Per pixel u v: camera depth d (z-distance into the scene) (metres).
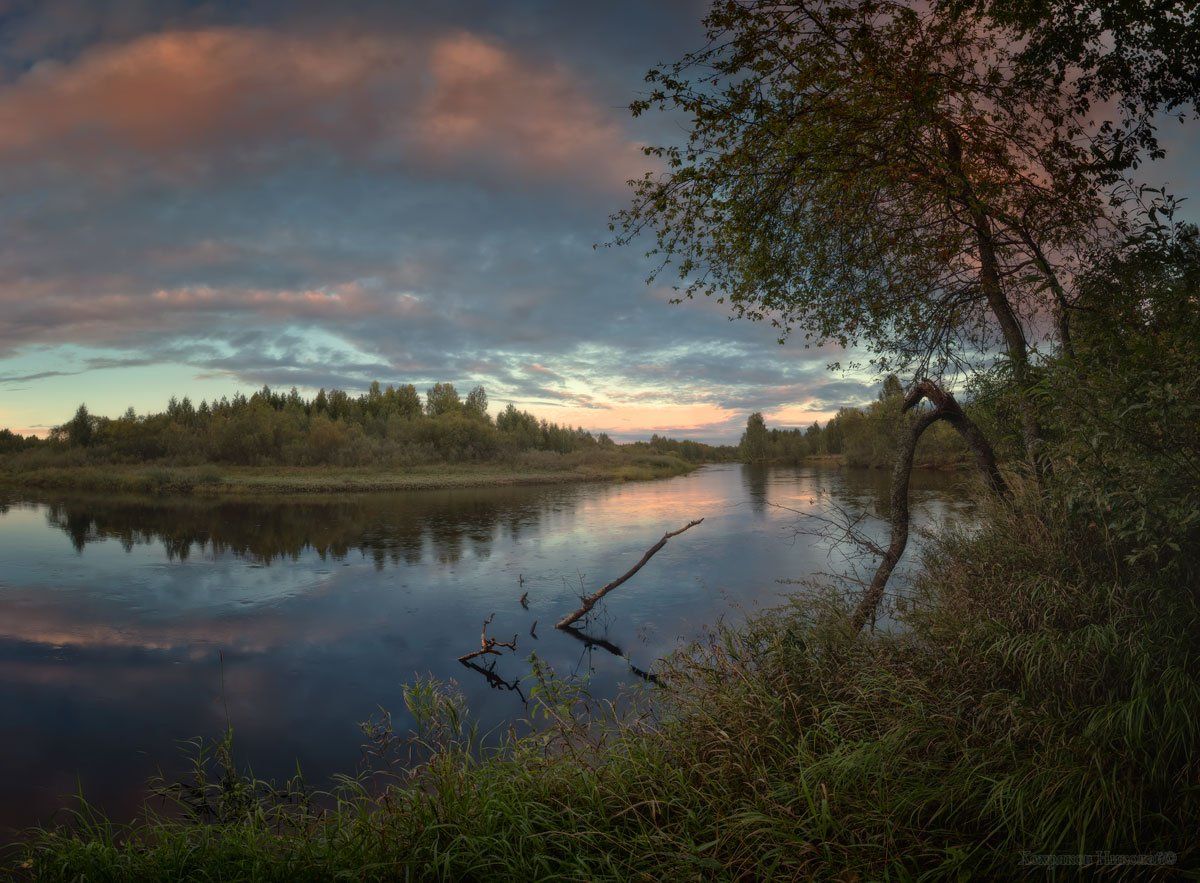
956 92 4.49
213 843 3.32
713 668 4.92
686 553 14.02
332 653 8.30
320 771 5.16
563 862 2.94
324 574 13.05
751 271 5.26
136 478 37.12
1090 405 3.65
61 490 35.00
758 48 4.04
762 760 3.52
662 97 4.14
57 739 5.91
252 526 20.30
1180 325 3.50
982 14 4.27
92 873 3.07
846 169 4.67
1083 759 2.90
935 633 4.43
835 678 4.21
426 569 13.40
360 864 2.99
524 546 15.98
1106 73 4.15
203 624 9.69
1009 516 5.62
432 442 57.19
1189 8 3.77
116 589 11.94
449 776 3.52
